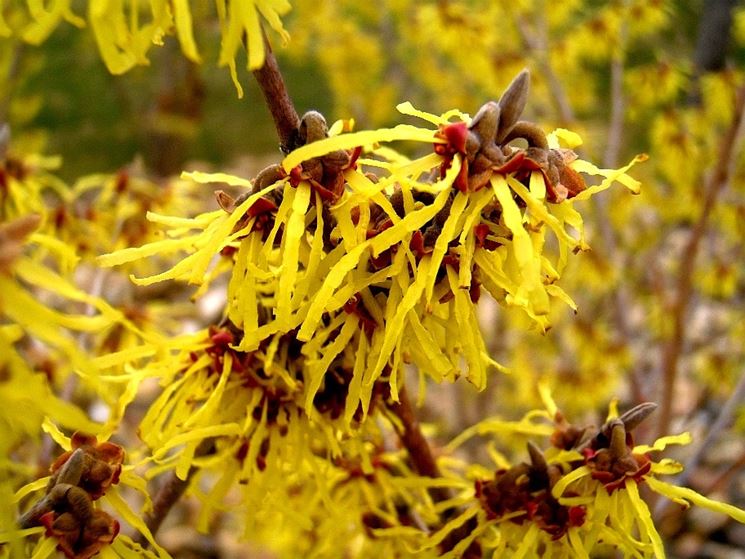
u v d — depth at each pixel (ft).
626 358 0.87
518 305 0.29
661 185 1.09
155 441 0.34
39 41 0.24
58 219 0.58
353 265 0.28
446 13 0.83
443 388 1.15
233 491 0.92
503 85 0.87
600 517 0.35
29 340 0.54
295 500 0.48
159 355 0.36
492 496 0.37
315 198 0.30
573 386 0.87
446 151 0.29
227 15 0.27
